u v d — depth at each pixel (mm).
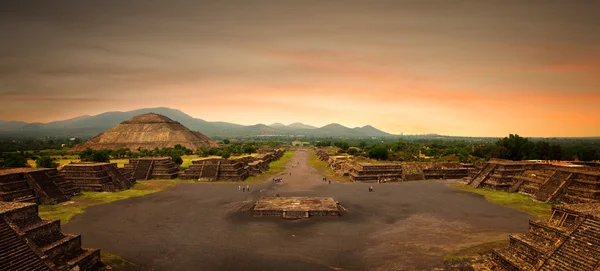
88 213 61094
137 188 88812
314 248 43156
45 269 29859
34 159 140375
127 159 156375
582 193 65062
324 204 64438
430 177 106562
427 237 47062
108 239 46625
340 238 47125
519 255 33125
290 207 61469
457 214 60062
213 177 103375
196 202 71125
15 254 28953
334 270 36344
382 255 40375
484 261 37594
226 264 38094
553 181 72500
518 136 148375
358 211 62812
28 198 65812
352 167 114625
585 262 27406
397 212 61875
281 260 39188
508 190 83875
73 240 35250
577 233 29828
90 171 85375
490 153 147250
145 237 47562
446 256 39562
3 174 63906
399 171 106812
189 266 37500
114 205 67875
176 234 48938
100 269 36531
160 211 62906
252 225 53719
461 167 110812
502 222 54375
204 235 48531
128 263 38312
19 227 31266
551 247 30719
